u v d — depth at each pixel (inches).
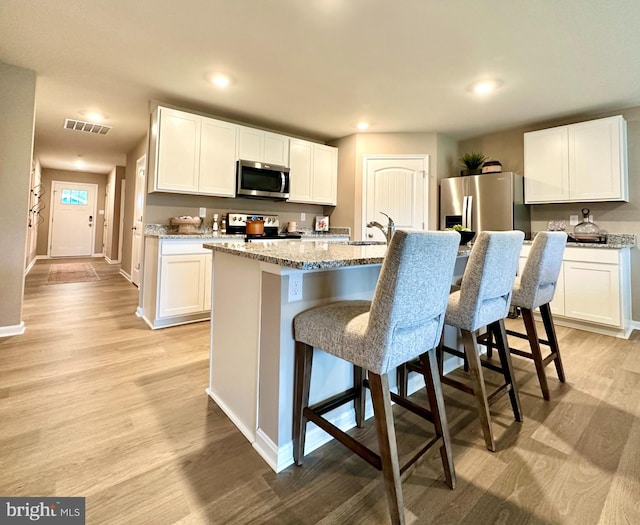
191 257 131.4
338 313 51.6
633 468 54.3
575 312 129.2
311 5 78.2
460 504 47.1
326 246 85.7
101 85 122.6
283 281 53.5
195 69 109.7
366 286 69.2
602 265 122.9
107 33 90.6
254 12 81.0
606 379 87.7
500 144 169.2
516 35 88.1
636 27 83.8
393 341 42.2
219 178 143.3
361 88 121.7
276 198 165.0
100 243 346.6
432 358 50.9
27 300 160.9
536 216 157.1
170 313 126.7
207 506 45.9
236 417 65.6
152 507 45.4
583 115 144.3
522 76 110.3
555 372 92.0
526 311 78.7
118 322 131.4
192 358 97.4
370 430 65.2
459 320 61.1
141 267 143.1
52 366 89.2
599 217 140.9
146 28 88.1
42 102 140.6
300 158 170.4
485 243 58.0
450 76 111.3
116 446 57.7
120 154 243.6
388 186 173.9
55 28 88.6
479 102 132.2
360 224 175.5
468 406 74.5
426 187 170.6
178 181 132.7
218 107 141.8
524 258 142.1
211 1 77.5
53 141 206.4
